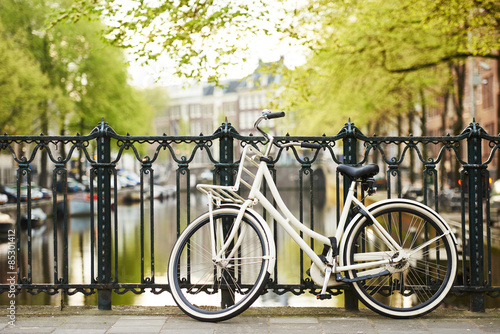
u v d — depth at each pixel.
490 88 34.94
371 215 3.76
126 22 8.58
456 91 20.86
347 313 3.88
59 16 8.91
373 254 3.76
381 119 29.80
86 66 28.72
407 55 15.11
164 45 8.84
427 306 3.76
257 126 3.83
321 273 3.73
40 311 3.93
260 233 3.66
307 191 64.19
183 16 8.90
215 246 3.83
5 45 23.80
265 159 3.79
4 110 23.56
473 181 3.94
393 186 34.97
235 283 3.89
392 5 13.04
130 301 8.31
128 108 31.72
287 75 12.80
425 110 23.59
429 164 3.96
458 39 13.48
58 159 4.07
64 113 27.39
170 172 65.56
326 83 15.09
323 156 55.00
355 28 13.59
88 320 3.67
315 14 12.20
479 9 12.02
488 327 3.48
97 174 4.04
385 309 3.73
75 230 19.78
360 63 14.52
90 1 8.73
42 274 10.91
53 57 27.73
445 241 3.82
